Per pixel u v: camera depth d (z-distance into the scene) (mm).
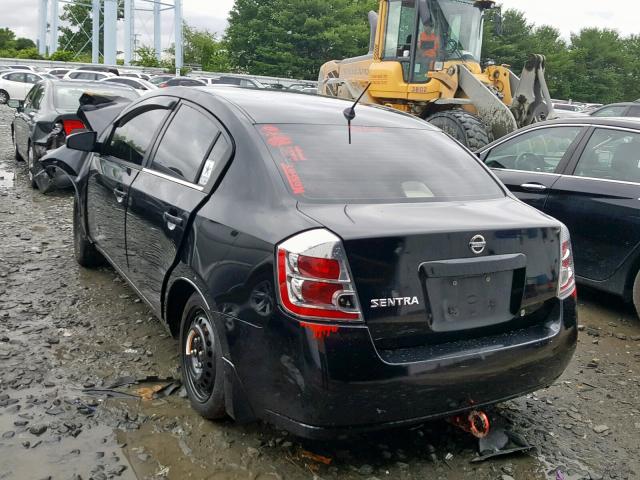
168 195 3748
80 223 5621
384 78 11906
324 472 3033
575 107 31781
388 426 2816
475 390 2941
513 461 3254
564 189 5570
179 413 3463
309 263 2686
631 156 5281
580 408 3873
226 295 2994
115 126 5105
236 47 59531
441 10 11297
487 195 3609
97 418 3371
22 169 11039
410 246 2799
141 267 4129
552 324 3225
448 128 10273
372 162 3482
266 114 3611
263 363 2814
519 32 63500
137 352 4180
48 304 4898
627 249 5145
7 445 3080
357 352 2674
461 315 2941
